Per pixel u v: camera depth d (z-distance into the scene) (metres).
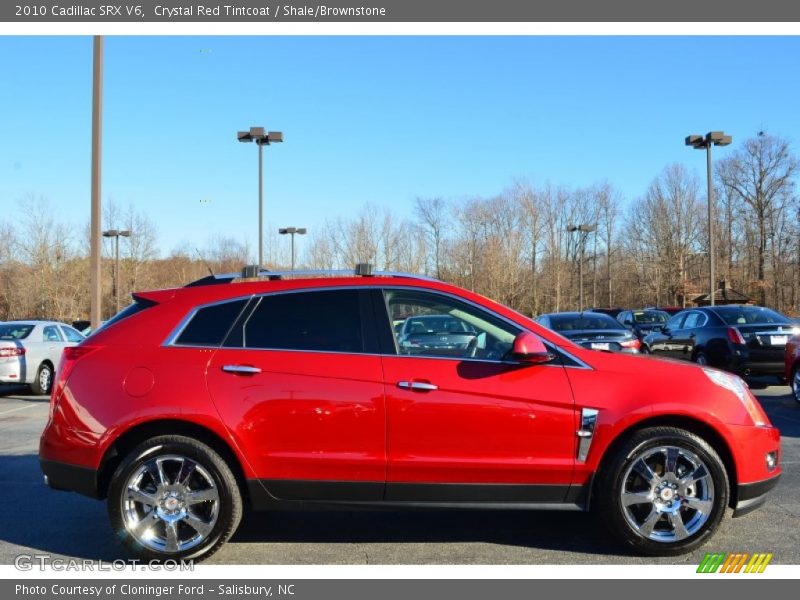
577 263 73.69
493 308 4.53
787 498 5.58
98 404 4.30
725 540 4.63
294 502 4.31
